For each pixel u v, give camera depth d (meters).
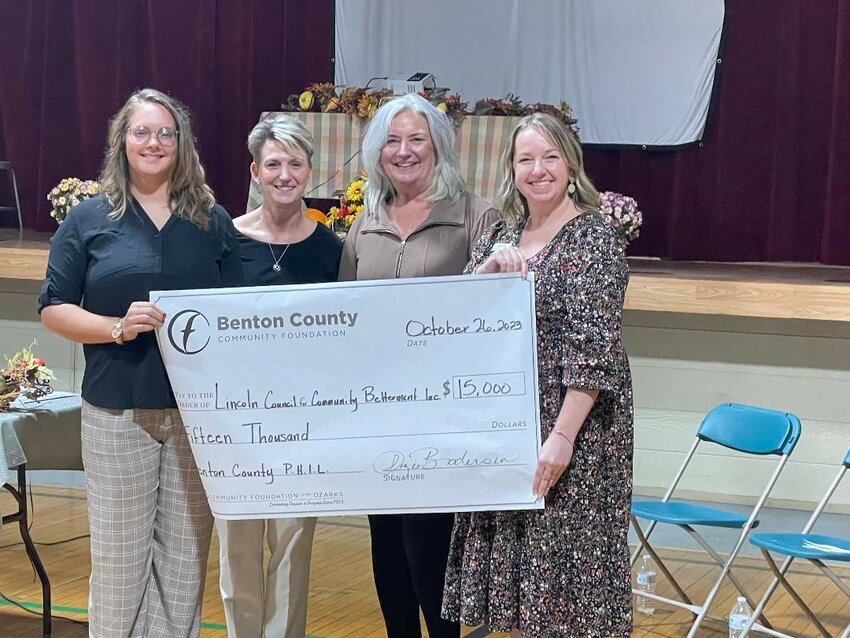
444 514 2.99
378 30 8.38
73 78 9.18
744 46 7.84
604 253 2.60
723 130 7.95
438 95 6.94
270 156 3.15
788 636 3.79
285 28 8.71
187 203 2.91
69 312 2.80
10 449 3.59
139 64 9.05
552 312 2.64
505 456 2.68
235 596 3.25
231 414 2.80
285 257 3.24
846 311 5.81
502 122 6.89
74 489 5.95
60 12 9.14
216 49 8.91
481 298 2.67
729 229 8.02
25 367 3.87
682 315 6.29
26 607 4.07
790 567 4.97
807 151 7.86
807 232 7.92
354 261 3.17
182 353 2.79
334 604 4.25
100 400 2.86
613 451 2.62
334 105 7.07
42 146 9.20
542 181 2.67
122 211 2.86
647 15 7.82
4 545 4.90
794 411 6.12
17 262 6.97
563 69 8.02
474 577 2.71
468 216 3.10
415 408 2.73
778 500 6.14
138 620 2.96
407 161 3.04
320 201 7.88
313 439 2.79
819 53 7.75
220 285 2.99
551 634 2.58
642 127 7.94
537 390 2.66
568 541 2.60
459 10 8.17
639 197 8.19
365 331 2.74
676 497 6.24
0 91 9.31
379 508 2.78
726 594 4.55
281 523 3.26
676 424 6.34
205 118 8.91
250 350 2.78
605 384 2.52
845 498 6.04
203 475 2.84
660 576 4.80
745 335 6.19
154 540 2.99
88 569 4.56
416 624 3.20
